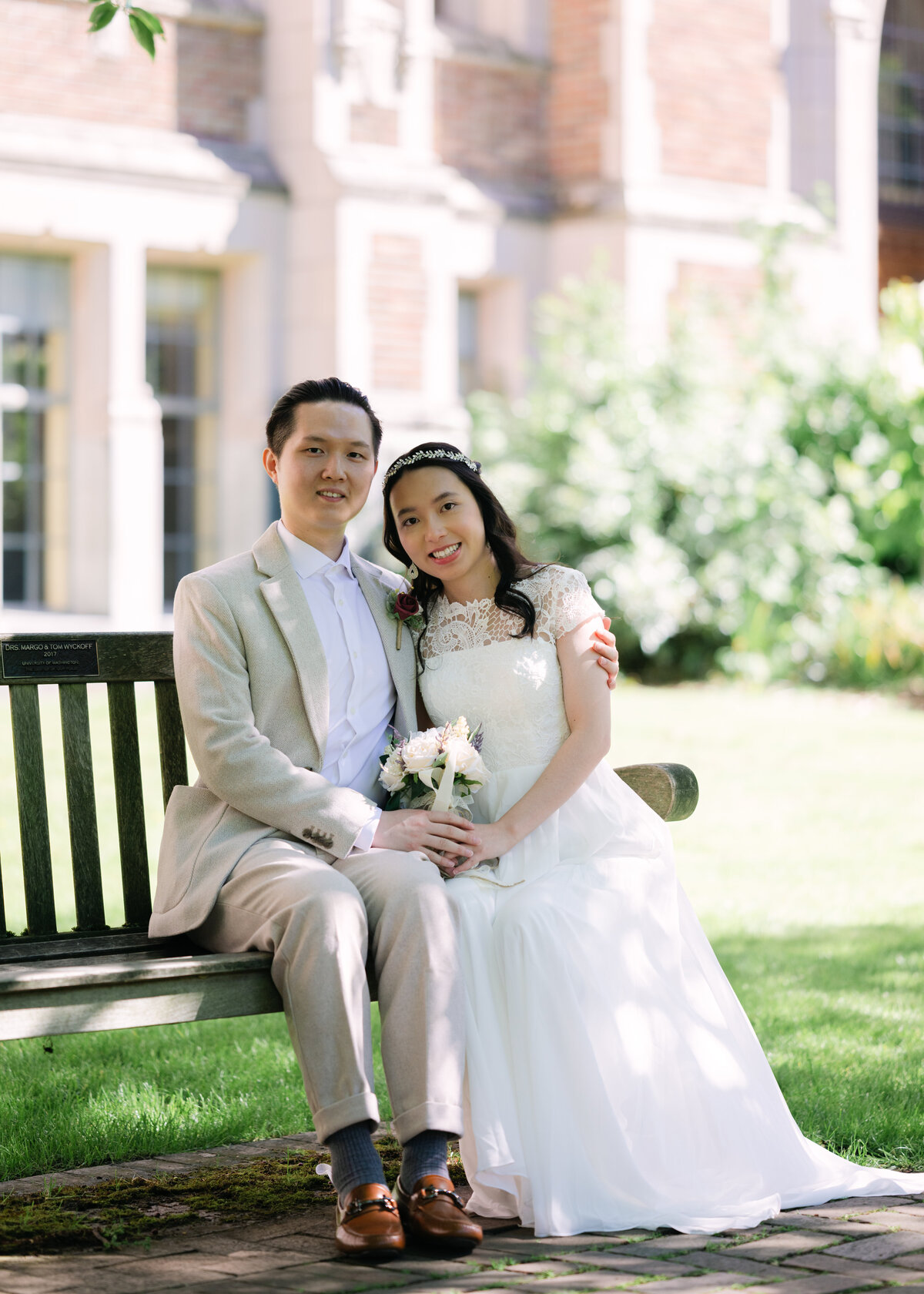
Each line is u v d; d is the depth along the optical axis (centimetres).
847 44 1566
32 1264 298
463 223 1380
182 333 1304
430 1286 284
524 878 351
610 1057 334
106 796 779
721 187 1472
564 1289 283
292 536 370
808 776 943
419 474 371
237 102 1288
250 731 346
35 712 374
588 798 365
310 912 314
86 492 1238
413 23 1301
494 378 1437
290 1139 394
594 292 1347
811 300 1533
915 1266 297
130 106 1233
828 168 1561
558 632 371
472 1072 326
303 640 357
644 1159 332
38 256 1231
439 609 383
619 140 1400
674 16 1429
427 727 384
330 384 369
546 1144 323
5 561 1236
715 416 1321
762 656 1309
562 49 1425
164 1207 337
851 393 1390
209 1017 317
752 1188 336
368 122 1291
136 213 1223
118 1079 440
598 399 1325
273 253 1289
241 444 1300
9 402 1224
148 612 1244
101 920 374
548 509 1296
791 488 1328
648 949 354
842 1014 501
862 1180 349
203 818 354
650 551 1272
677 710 1149
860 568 1370
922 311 1415
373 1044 492
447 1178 310
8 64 1178
